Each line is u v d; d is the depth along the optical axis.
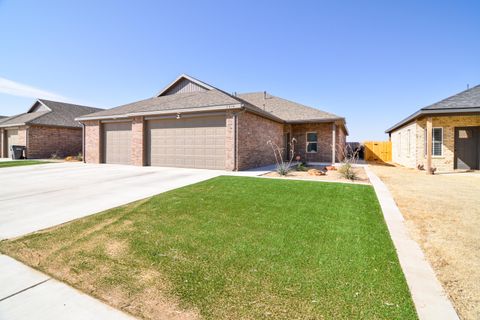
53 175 9.80
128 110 14.10
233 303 2.00
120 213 4.55
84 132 16.06
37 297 2.12
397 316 1.85
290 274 2.45
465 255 2.96
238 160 10.92
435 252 3.03
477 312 1.92
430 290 2.21
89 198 5.79
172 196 5.87
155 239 3.35
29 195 6.15
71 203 5.32
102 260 2.77
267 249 3.04
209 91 14.59
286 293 2.13
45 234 3.54
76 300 2.08
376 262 2.71
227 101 11.20
